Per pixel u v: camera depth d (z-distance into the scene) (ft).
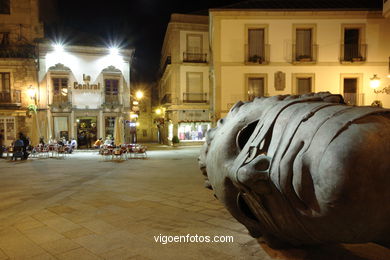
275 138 9.84
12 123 75.05
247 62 61.41
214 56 61.62
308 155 8.33
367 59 61.77
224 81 61.87
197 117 89.71
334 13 61.00
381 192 7.35
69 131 78.74
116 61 82.64
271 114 10.75
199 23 89.40
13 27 76.79
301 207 8.63
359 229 7.76
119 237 14.78
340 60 61.46
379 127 7.86
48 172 37.09
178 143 85.97
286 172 8.70
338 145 7.66
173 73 88.28
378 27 61.46
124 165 43.65
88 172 36.83
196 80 89.61
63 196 23.77
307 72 61.87
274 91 61.98
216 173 11.89
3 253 13.10
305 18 61.52
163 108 105.29
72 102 79.05
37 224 16.97
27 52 76.79
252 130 12.07
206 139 14.44
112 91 82.58
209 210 19.38
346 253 12.25
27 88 75.87
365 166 7.33
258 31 62.34
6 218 18.21
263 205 9.92
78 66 79.66
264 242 13.65
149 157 55.06
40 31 77.97
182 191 25.21
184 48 88.89
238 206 11.89
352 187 7.28
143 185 28.07
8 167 42.34
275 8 62.34
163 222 16.99
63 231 15.74
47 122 72.74
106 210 19.61
